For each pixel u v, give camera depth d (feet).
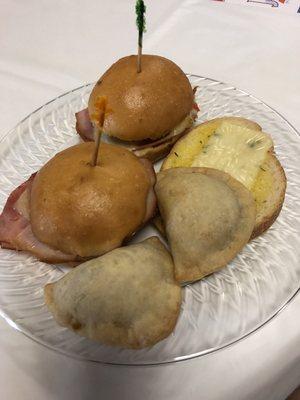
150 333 0.51
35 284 0.60
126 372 0.51
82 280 0.53
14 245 0.62
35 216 0.59
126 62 0.71
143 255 0.55
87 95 0.82
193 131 0.73
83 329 0.52
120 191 0.58
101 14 1.01
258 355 0.51
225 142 0.69
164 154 0.74
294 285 0.56
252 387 0.49
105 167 0.58
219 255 0.57
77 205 0.56
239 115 0.78
